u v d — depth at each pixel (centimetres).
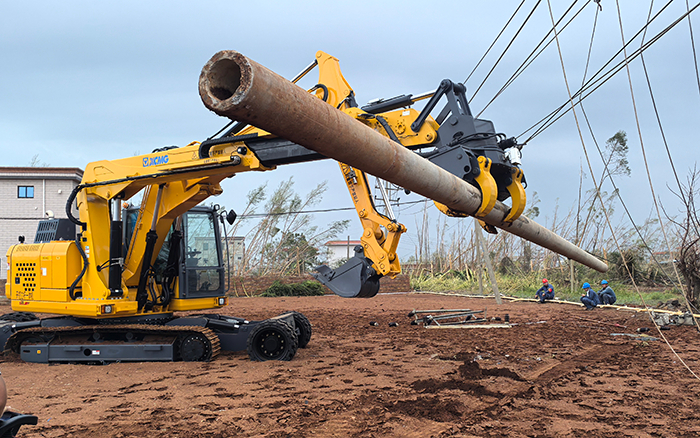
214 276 948
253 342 801
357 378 666
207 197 824
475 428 460
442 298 2300
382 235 895
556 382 637
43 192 2889
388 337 1055
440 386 611
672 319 1188
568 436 438
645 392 585
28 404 558
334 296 2491
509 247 2736
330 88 811
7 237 2844
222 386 632
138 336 855
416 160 355
